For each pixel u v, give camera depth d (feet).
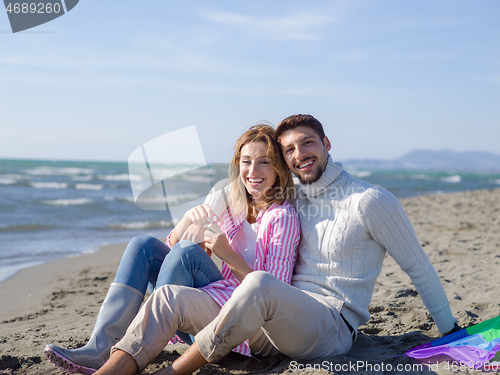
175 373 5.67
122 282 6.68
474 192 60.13
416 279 6.62
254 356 7.08
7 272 17.37
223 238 6.71
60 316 11.07
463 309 9.76
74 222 35.76
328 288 6.57
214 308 6.10
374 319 9.40
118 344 5.68
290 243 6.70
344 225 6.53
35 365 7.34
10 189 69.72
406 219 6.46
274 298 5.60
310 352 6.25
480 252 16.99
